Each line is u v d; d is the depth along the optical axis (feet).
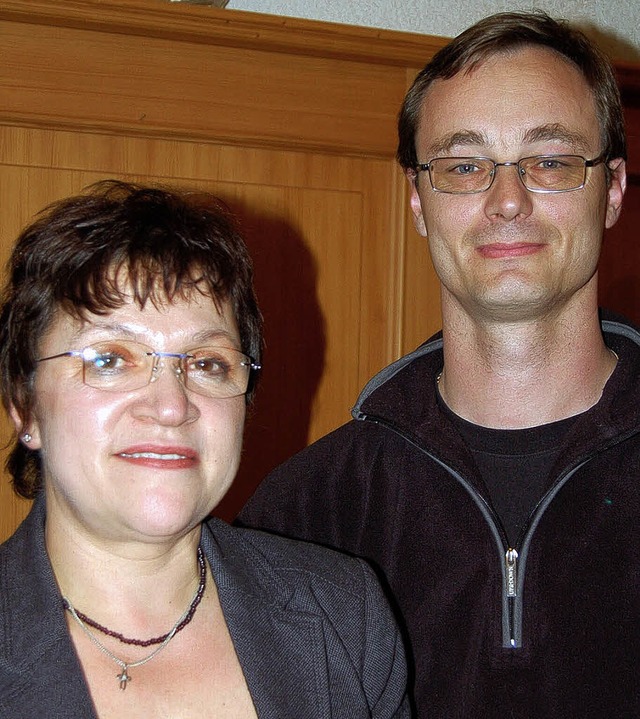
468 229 4.58
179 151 6.43
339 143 6.64
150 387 3.37
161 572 3.57
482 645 4.48
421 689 4.58
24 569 3.54
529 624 4.43
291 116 6.51
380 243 6.92
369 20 6.61
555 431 4.71
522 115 4.54
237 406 3.59
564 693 4.32
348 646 3.87
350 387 6.90
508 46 4.67
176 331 3.43
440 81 4.79
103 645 3.47
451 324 4.84
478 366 4.76
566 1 7.09
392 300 6.95
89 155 6.25
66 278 3.36
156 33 6.07
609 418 4.58
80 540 3.50
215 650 3.63
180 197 3.67
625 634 4.36
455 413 4.93
